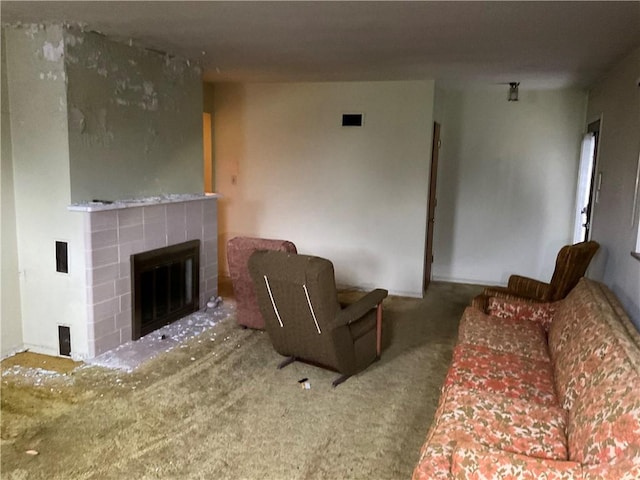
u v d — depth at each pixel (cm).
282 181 586
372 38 338
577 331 245
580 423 179
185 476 232
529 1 249
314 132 566
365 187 558
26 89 338
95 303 351
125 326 382
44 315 362
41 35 327
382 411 297
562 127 570
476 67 435
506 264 609
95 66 349
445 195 617
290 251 380
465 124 598
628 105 356
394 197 549
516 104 579
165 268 422
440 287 601
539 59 392
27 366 343
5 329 357
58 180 340
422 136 530
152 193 415
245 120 588
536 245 596
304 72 487
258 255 324
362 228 566
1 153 343
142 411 288
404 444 262
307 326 323
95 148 355
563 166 575
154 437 263
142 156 400
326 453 253
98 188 360
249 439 263
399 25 302
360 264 573
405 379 342
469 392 215
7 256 353
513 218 599
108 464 239
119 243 367
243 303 419
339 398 312
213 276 491
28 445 252
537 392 240
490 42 340
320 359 338
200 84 464
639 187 314
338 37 338
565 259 360
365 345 351
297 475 235
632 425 151
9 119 345
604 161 431
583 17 275
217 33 335
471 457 162
